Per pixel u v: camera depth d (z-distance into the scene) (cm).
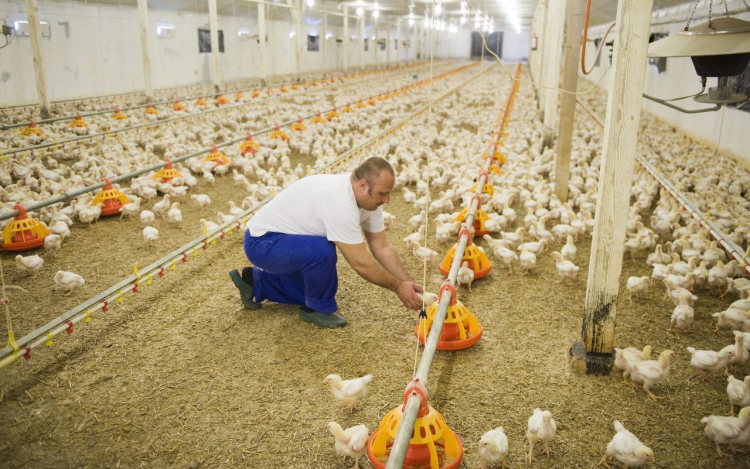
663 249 725
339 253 694
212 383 418
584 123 1795
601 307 420
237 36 3412
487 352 468
